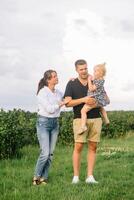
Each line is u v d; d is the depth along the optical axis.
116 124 27.59
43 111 11.34
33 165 14.55
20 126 17.31
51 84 11.40
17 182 11.47
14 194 10.06
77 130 11.38
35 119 21.00
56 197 9.87
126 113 32.41
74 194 10.03
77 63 11.30
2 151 15.80
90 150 11.59
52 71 11.40
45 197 9.85
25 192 10.27
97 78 11.19
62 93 11.65
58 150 19.03
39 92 11.40
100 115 11.57
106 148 20.12
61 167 13.97
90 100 11.16
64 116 23.31
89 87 11.18
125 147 21.23
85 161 15.39
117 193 10.17
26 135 19.64
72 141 22.30
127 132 28.59
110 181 11.53
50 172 12.91
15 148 16.30
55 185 11.04
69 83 11.41
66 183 11.34
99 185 10.94
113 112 33.62
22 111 23.30
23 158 15.95
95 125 11.44
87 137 11.57
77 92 11.32
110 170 13.27
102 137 26.91
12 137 16.00
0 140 15.66
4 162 14.91
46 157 11.34
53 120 11.39
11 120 16.58
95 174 12.67
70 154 17.58
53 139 11.51
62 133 22.20
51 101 11.34
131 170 13.41
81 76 11.32
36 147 19.56
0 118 16.27
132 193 10.24
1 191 10.47
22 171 13.09
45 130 11.37
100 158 15.98
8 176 12.34
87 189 10.47
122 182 11.34
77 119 11.40
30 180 11.77
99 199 9.65
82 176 12.41
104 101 11.30
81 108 11.35
